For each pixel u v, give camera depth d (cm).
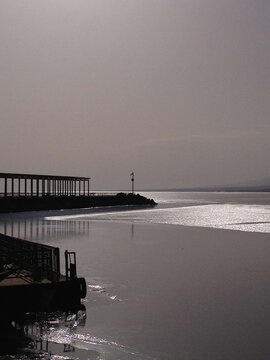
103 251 3319
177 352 1296
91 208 10681
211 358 1261
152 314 1661
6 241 2506
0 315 1612
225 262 2859
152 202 13938
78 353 1292
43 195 10000
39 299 1664
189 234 4703
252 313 1686
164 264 2755
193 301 1855
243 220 6906
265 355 1284
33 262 1880
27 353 1291
